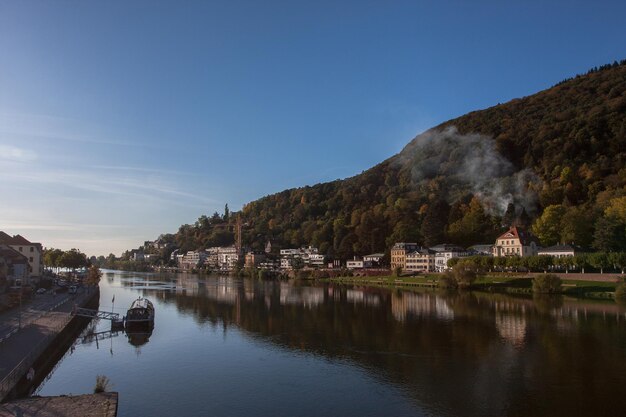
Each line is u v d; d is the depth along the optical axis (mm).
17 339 70688
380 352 76812
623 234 171625
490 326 97188
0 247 146250
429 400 54344
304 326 101875
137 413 50969
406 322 104188
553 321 101438
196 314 122188
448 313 116188
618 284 144125
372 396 55938
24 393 54812
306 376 64062
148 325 98000
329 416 50094
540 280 154000
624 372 63688
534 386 58469
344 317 113688
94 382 61781
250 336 91312
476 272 183250
